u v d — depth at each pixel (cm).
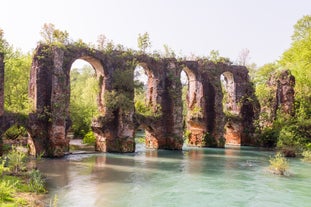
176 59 4834
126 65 4316
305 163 3509
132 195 2070
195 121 5147
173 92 4666
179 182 2467
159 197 2052
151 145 4725
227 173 2861
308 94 5538
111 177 2562
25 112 3531
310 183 2500
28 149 3631
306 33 6369
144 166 3117
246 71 5709
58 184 2262
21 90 4991
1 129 3269
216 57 5375
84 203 1861
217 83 5178
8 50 5088
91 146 4688
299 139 4631
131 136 4178
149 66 4625
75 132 5759
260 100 5703
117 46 4353
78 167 2945
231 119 5466
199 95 5144
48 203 1805
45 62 3656
